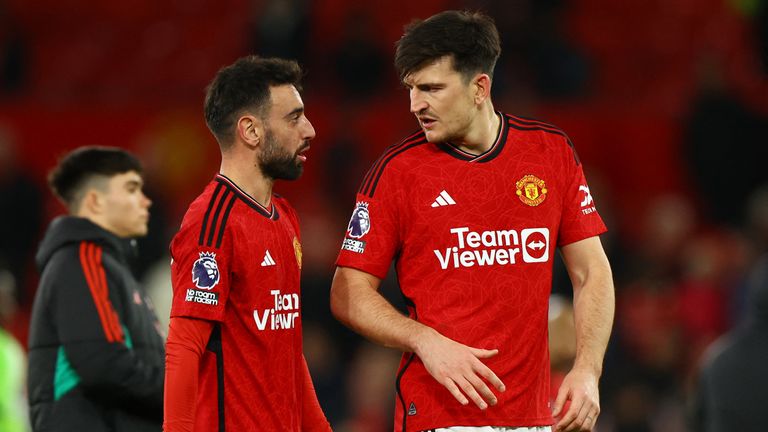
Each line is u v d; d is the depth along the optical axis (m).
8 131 41.31
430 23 14.50
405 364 14.94
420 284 14.72
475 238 14.57
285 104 14.60
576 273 15.35
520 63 44.97
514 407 14.49
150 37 54.38
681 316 36.59
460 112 14.45
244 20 52.84
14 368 21.80
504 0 45.47
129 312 17.64
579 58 45.69
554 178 14.99
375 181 14.91
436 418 14.59
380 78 44.34
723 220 41.88
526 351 14.58
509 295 14.55
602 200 38.59
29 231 39.66
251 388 14.33
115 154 18.56
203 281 13.91
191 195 40.72
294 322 14.88
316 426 15.66
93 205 18.34
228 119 14.53
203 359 14.21
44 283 17.66
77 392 17.33
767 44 49.41
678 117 42.34
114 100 49.69
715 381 19.62
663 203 40.38
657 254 38.91
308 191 40.09
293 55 44.91
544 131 15.22
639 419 31.77
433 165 14.74
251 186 14.60
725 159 42.03
